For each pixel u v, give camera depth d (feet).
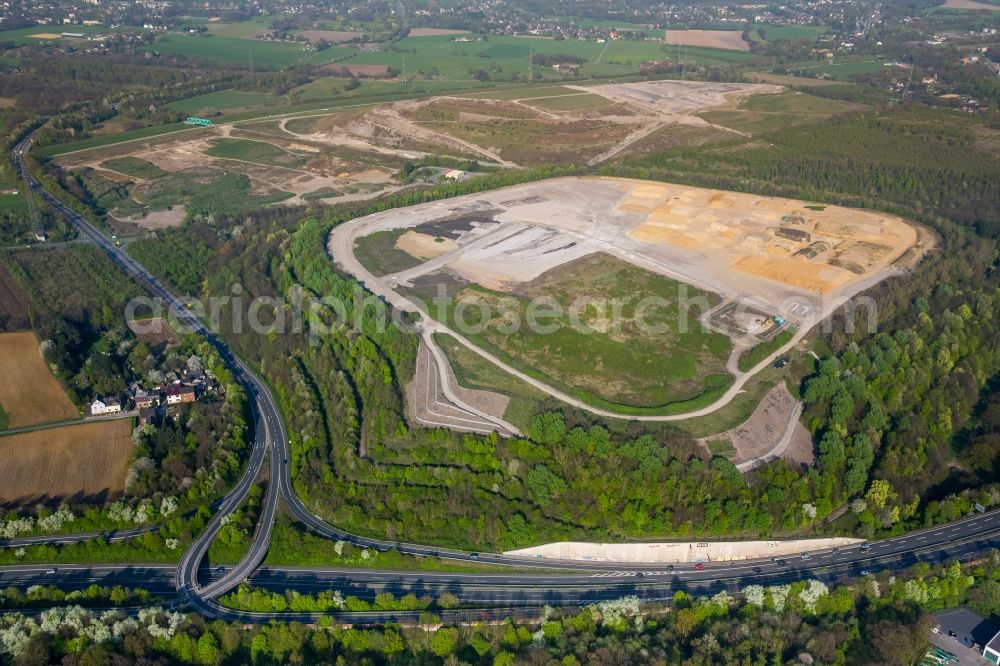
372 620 651.25
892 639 610.65
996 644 619.26
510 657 604.90
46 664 597.11
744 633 621.31
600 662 590.96
